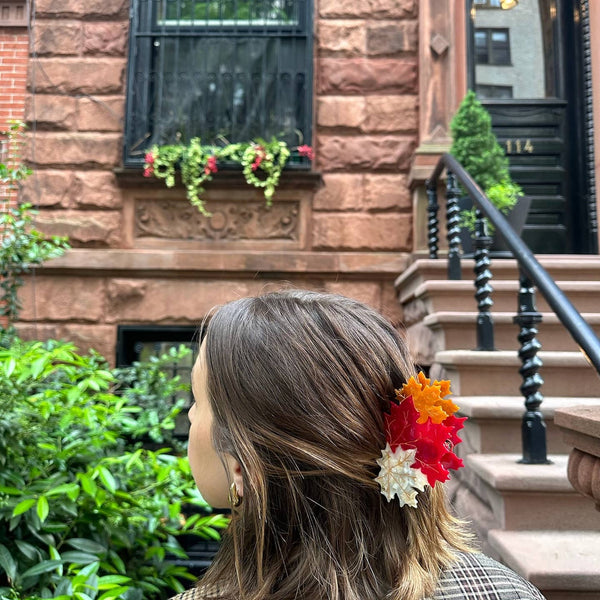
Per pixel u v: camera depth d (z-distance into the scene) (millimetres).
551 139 5703
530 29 5855
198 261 4895
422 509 700
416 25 5352
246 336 703
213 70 5316
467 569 678
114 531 2395
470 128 4809
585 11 5613
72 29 5266
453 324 3238
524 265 2311
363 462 666
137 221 5078
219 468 749
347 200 5141
